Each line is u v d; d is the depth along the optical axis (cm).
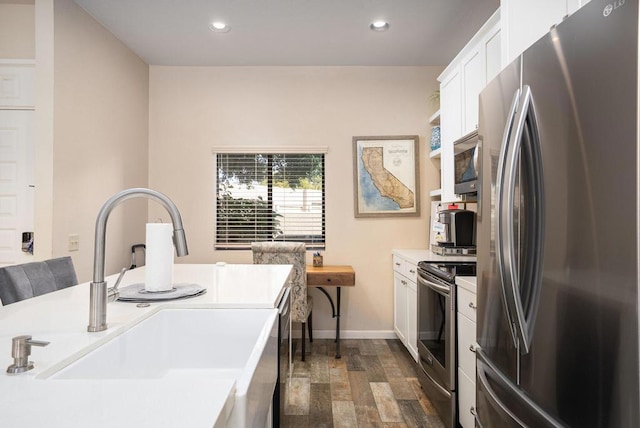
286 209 375
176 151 372
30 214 251
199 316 126
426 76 375
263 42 321
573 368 92
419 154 371
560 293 96
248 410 68
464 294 192
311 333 352
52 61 238
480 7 266
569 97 93
